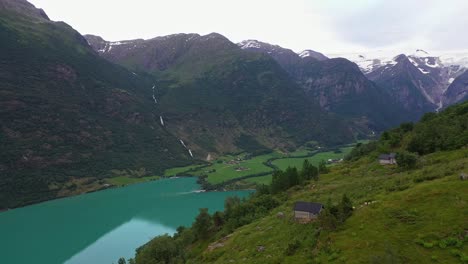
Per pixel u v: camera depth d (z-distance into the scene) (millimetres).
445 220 54375
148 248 109188
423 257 49281
